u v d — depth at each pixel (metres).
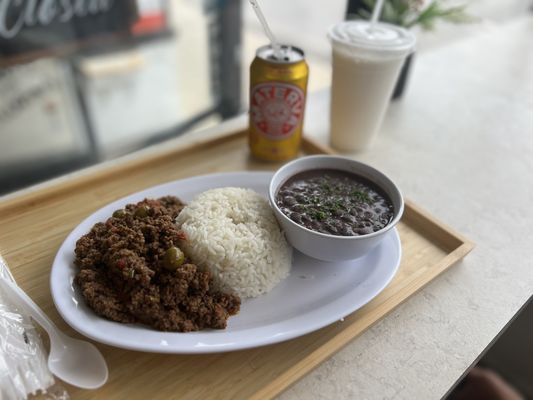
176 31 0.98
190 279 0.26
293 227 0.28
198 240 0.28
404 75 0.54
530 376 0.57
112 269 0.26
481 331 0.27
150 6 0.90
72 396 0.23
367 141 0.45
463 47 0.73
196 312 0.25
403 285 0.29
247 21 1.09
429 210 0.38
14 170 0.84
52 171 0.87
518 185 0.42
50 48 0.80
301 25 1.04
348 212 0.29
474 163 0.45
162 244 0.27
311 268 0.31
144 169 0.40
